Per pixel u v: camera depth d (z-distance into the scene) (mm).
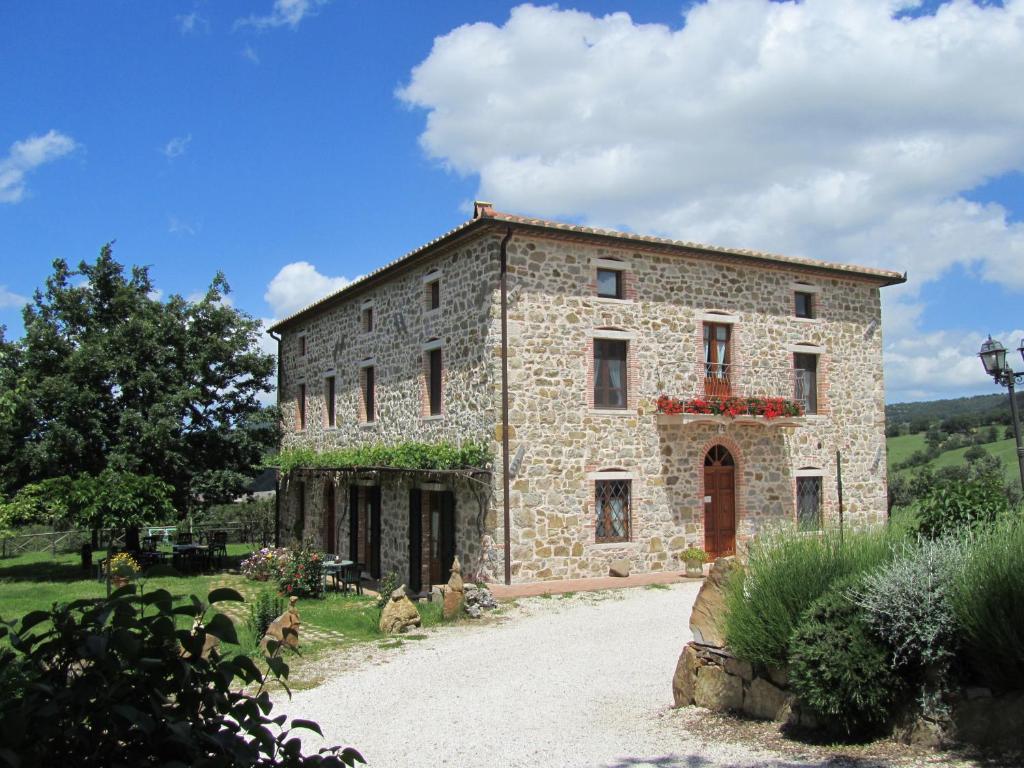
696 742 6465
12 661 2650
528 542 14992
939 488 8609
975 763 5273
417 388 17719
